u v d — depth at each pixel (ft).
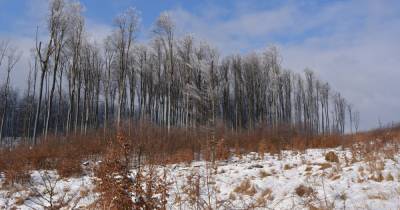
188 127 90.33
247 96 164.25
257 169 38.55
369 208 20.49
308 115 188.55
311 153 50.03
